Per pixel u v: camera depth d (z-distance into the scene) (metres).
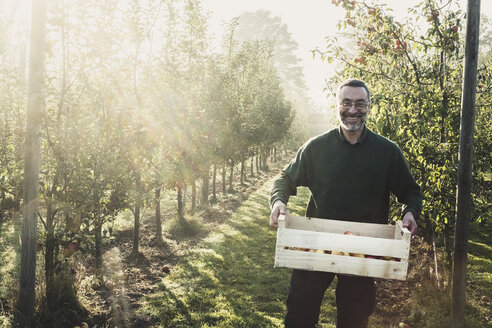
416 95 4.52
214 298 5.46
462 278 3.81
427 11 4.58
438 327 4.19
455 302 3.87
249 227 9.83
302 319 2.70
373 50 4.89
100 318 4.84
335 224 2.66
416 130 4.48
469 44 3.59
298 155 2.92
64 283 4.86
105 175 5.05
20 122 5.50
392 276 2.21
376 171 2.69
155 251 7.93
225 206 12.98
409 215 2.54
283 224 2.29
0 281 5.72
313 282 2.73
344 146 2.71
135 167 5.63
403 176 2.76
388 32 4.79
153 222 10.30
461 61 4.58
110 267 6.69
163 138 6.72
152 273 6.64
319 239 2.27
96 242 6.09
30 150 4.14
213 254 7.55
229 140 10.63
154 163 6.82
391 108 4.96
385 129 4.47
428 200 4.60
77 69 4.77
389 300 5.01
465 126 3.67
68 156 4.66
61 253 5.24
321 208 2.80
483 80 4.85
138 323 4.73
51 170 4.86
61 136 4.63
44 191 4.70
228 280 6.15
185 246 8.38
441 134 4.70
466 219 3.75
